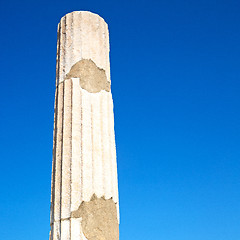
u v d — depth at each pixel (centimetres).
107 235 827
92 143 896
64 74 983
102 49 1035
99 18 1070
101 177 874
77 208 822
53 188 880
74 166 859
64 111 930
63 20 1062
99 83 981
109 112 970
